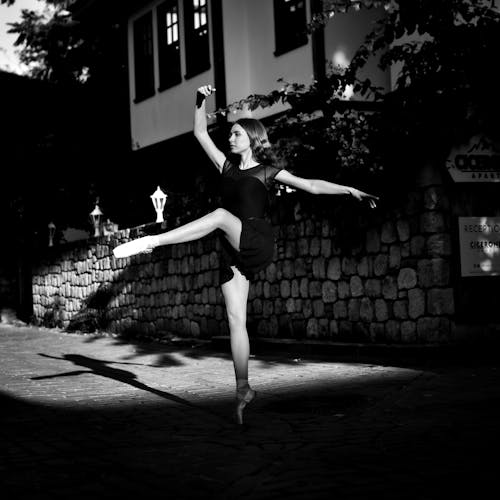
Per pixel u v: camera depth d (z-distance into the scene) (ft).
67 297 53.57
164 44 55.11
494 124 25.70
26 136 65.77
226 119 47.96
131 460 12.47
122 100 69.21
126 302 45.42
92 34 72.64
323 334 29.73
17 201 63.10
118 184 64.64
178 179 56.54
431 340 25.04
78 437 14.64
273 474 11.24
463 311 25.35
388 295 26.66
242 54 48.19
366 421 15.26
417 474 10.86
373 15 42.86
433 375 21.40
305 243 30.48
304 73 43.06
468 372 21.68
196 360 29.19
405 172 25.84
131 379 23.66
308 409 17.01
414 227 25.66
